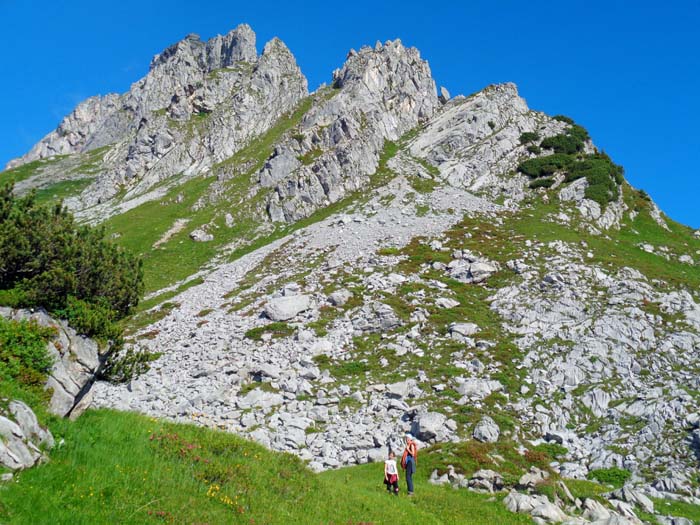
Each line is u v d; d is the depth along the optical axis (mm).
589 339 42438
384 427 33594
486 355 41625
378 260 60062
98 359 20875
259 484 17531
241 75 171375
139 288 27062
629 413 34469
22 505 12273
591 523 20812
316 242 70812
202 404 37312
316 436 32750
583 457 31547
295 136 103000
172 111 154625
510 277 54500
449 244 63531
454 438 31891
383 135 106938
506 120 104312
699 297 51688
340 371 40594
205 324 52656
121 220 97188
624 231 74188
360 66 121625
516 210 76062
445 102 130625
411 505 21219
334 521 16938
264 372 40188
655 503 25344
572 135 97312
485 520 20953
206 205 98688
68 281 21453
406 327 45781
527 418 35062
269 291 57844
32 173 178875
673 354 40438
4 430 13922
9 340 18094
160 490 14969
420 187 85188
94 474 14609
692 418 31875
